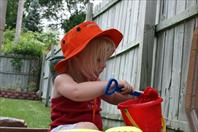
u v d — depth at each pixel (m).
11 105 10.09
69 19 29.17
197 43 1.22
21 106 10.18
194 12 3.19
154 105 1.54
